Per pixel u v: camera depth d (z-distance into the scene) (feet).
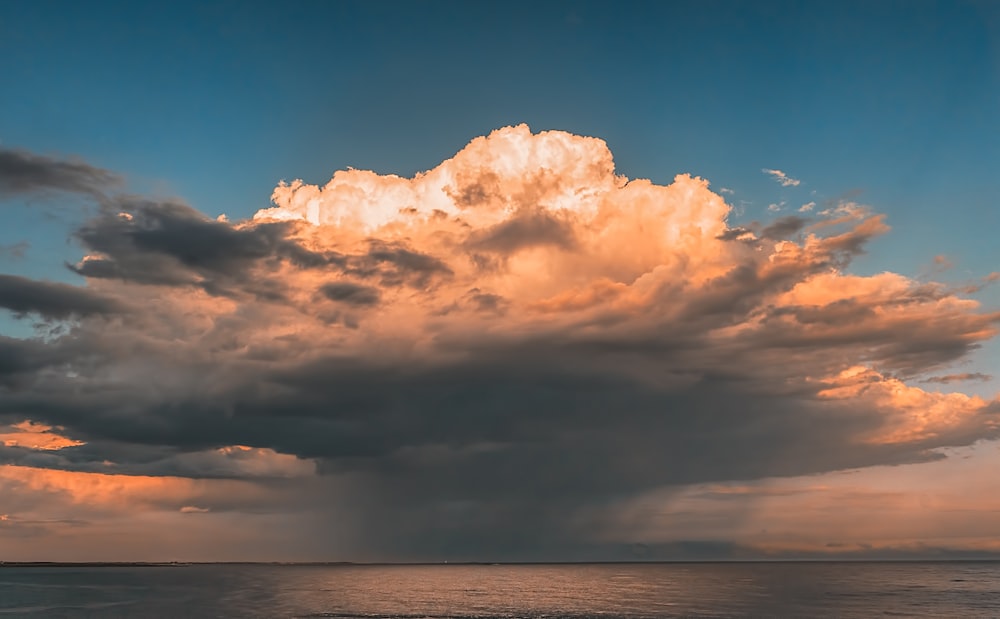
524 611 472.03
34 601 542.98
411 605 517.14
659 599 572.51
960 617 421.59
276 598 579.48
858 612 452.76
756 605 509.35
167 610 469.98
